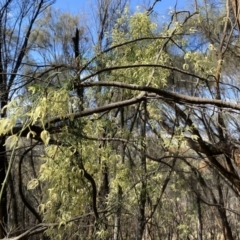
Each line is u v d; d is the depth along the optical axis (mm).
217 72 4871
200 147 5258
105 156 3730
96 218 3744
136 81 4133
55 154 2830
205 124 5215
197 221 9727
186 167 6656
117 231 4555
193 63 5000
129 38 4539
